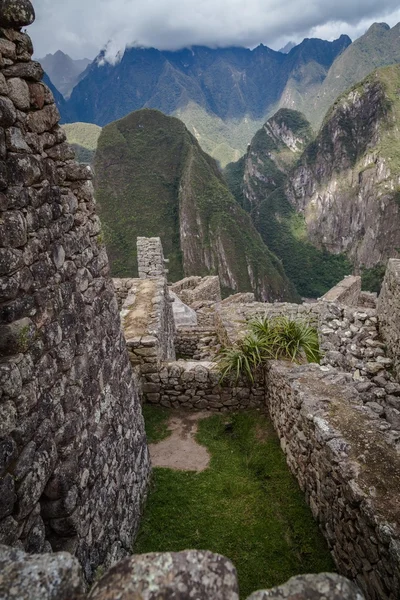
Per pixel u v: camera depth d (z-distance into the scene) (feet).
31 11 6.88
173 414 18.83
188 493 13.51
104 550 9.42
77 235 9.35
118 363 11.92
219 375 18.43
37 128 7.57
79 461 8.45
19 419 6.40
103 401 10.28
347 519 9.59
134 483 12.19
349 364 18.45
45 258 7.65
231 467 14.94
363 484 9.10
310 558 10.87
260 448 15.85
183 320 37.45
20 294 6.71
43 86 7.73
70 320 8.63
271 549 11.20
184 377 18.74
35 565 4.19
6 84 6.56
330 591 3.97
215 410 18.86
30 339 6.88
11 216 6.48
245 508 12.74
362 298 51.11
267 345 18.66
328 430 11.07
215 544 11.44
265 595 3.97
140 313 23.24
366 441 10.48
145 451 13.84
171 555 4.28
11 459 6.17
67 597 3.98
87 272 9.89
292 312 29.50
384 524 7.88
